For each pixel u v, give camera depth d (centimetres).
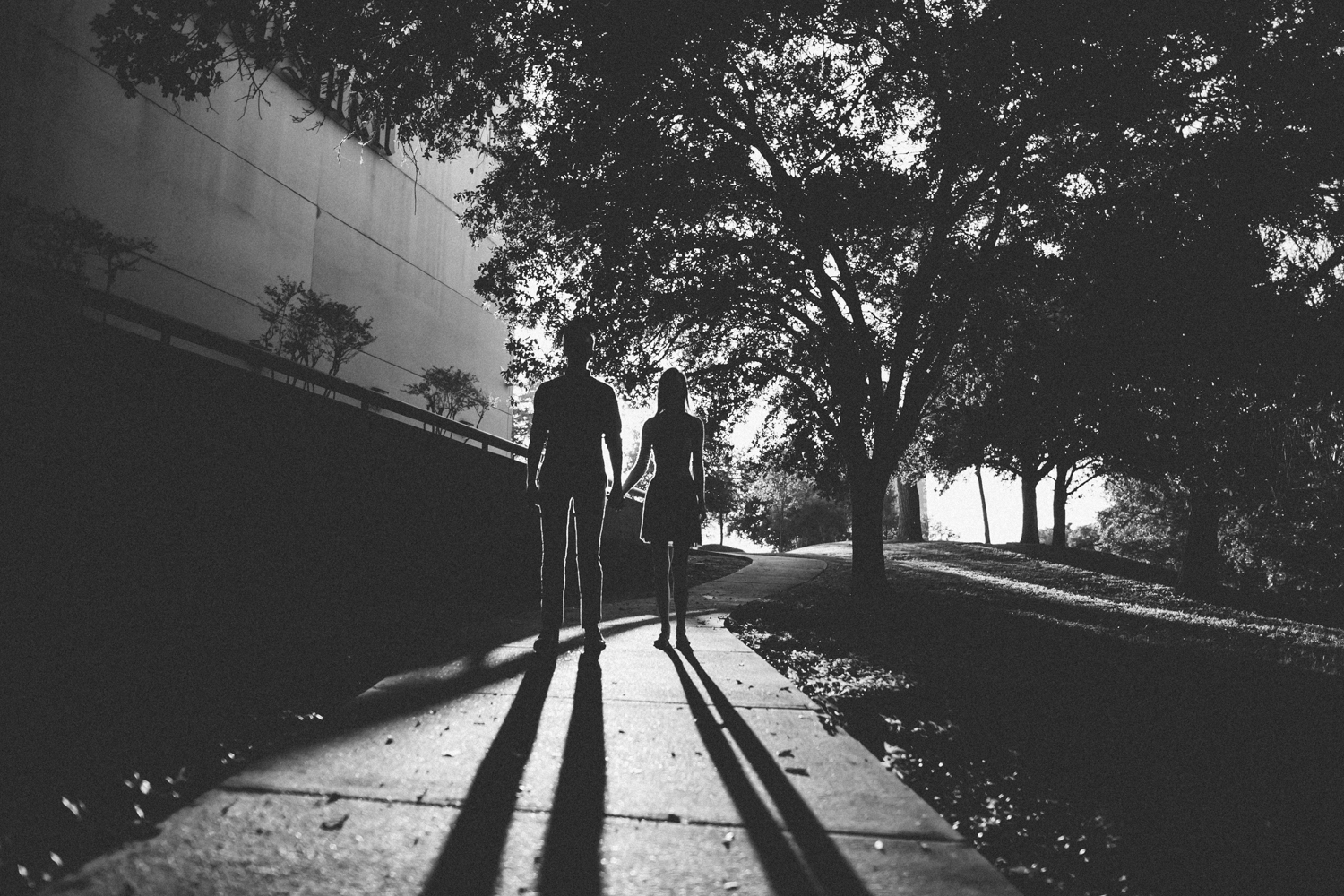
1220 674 733
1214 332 1135
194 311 1652
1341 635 1395
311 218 2020
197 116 1673
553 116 1267
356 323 1722
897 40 1138
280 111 1916
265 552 759
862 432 1416
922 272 1266
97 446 601
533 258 1538
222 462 716
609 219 1210
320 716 388
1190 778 406
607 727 379
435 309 2603
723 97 1278
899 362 1285
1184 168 1125
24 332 552
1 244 1119
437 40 1060
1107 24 952
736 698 455
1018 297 1300
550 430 553
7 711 354
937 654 719
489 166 2850
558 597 550
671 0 1003
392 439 970
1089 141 1205
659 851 241
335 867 221
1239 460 1608
